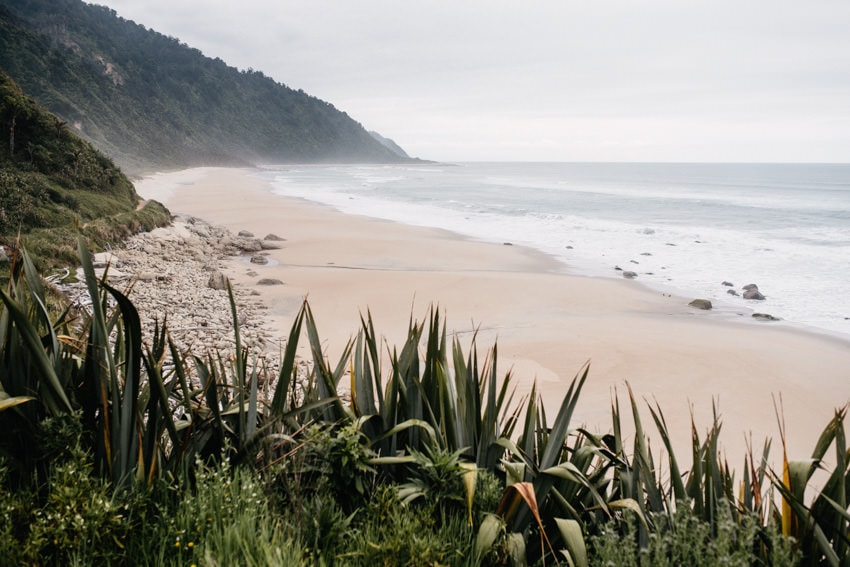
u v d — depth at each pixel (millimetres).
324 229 38281
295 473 2662
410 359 3301
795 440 9688
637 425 2855
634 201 63781
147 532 2236
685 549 2221
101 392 2484
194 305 16672
